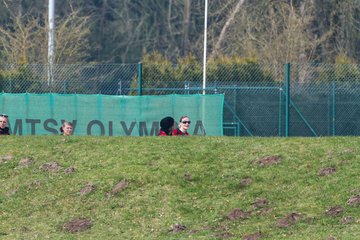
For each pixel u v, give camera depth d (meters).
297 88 87.50
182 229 45.75
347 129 87.94
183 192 49.69
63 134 66.00
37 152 57.62
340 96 87.94
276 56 120.81
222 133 75.62
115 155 55.62
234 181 50.22
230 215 46.66
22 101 75.12
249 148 54.88
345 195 46.53
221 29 151.38
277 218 45.53
